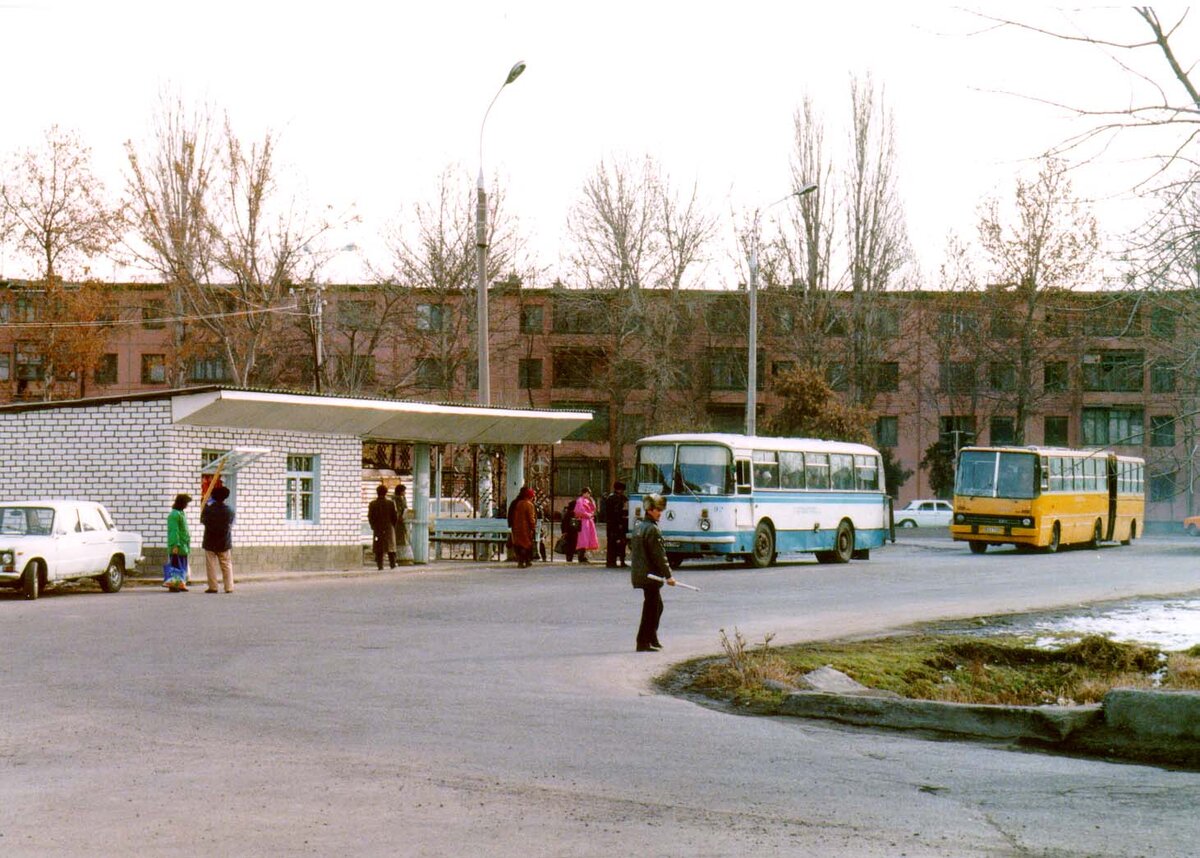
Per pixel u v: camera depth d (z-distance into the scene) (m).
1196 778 9.88
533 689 14.00
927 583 30.09
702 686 14.60
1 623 19.44
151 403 29.09
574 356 84.81
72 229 66.44
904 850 7.44
